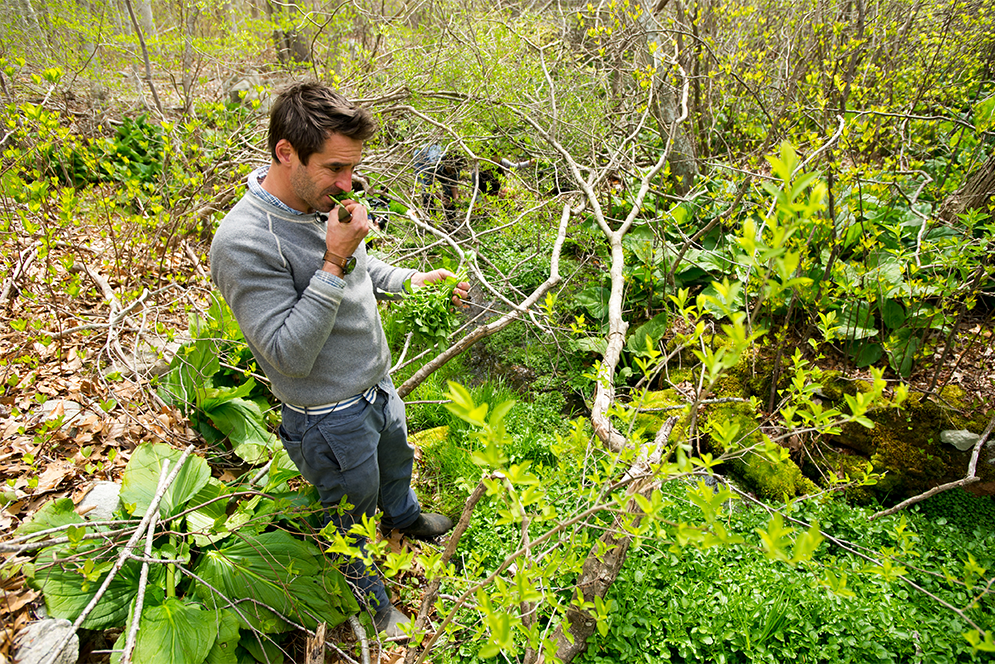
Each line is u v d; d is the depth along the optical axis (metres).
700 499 1.16
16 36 6.11
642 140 6.11
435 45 5.53
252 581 2.31
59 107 6.17
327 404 2.10
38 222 3.74
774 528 1.04
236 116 5.39
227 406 3.12
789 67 5.52
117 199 4.47
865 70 5.04
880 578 2.59
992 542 3.03
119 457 2.75
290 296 1.89
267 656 2.22
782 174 0.90
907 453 3.47
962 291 3.53
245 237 1.82
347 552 1.60
